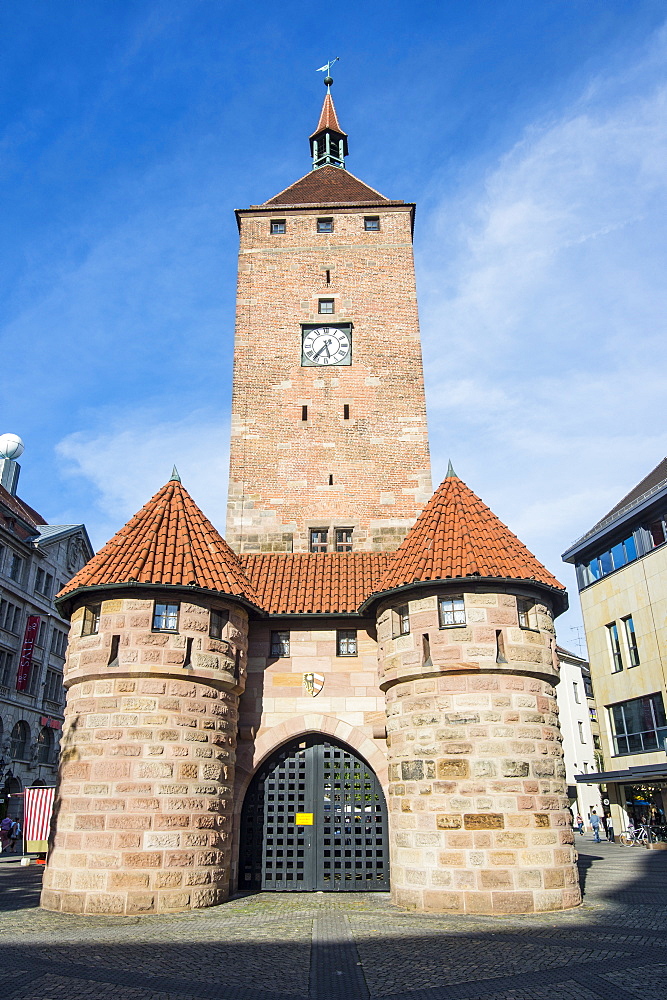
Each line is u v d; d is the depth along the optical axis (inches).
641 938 543.5
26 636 2069.4
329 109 1651.1
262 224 1360.7
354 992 418.0
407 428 1207.6
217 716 799.7
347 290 1302.9
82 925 632.4
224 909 719.7
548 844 711.1
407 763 761.0
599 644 1664.6
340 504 1154.0
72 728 769.6
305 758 888.9
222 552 890.1
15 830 1694.1
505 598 780.6
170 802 733.9
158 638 772.6
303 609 906.7
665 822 1435.8
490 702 743.1
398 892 736.3
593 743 2728.8
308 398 1220.5
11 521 2065.7
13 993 407.2
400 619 819.4
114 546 848.3
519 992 408.8
